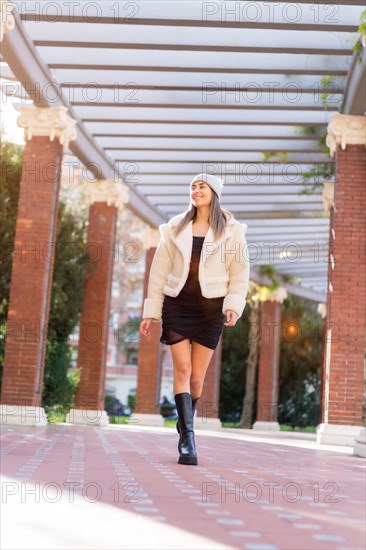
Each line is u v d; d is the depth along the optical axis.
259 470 4.91
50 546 1.97
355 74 10.16
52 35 10.31
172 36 10.30
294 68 10.95
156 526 2.35
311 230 20.62
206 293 4.93
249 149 14.30
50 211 11.66
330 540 2.32
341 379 10.87
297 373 31.02
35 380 11.32
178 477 3.92
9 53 9.75
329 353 10.97
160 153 15.12
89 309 15.45
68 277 15.43
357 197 11.14
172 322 4.97
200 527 2.38
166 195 17.33
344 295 11.01
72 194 18.73
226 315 5.00
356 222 11.10
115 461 4.84
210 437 11.52
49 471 3.89
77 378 17.14
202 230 5.07
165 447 7.24
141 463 4.76
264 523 2.57
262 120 12.95
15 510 2.57
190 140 14.40
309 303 31.39
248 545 2.12
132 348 45.53
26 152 11.78
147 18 9.60
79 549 1.94
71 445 6.68
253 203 17.78
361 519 2.86
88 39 10.31
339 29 9.47
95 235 15.45
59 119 11.70
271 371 24.59
